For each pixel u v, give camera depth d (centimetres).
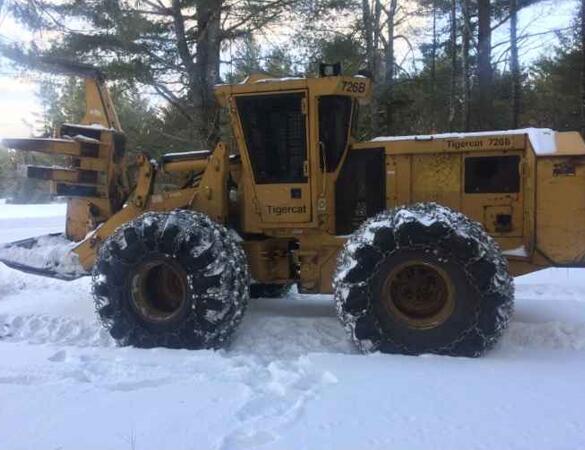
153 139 1590
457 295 499
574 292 790
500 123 1647
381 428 349
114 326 573
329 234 602
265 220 605
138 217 603
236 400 395
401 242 506
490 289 494
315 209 592
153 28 1416
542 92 2044
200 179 667
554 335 545
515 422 353
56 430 354
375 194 607
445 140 583
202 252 549
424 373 444
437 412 370
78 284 902
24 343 577
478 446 325
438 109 1695
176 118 1616
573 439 330
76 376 452
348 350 543
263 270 621
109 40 1375
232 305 553
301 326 603
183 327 554
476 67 1625
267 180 603
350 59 1564
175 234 555
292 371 462
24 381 443
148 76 1423
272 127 600
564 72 1905
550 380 427
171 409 381
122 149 725
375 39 1672
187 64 1455
